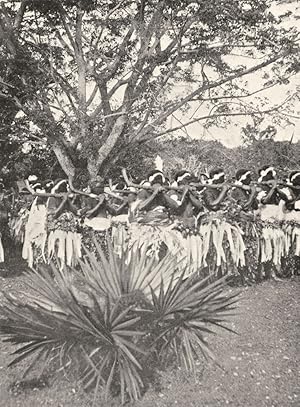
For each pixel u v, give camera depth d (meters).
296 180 10.82
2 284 10.01
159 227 9.41
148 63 19.30
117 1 19.52
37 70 17.97
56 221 10.12
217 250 9.75
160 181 9.73
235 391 5.86
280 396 5.77
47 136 18.45
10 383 5.88
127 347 5.50
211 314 5.82
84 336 5.50
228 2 18.08
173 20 18.95
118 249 9.88
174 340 5.97
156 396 5.67
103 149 18.88
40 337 5.49
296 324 8.02
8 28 18.16
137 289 5.95
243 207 10.16
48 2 17.81
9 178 17.83
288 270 11.15
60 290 5.75
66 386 5.82
